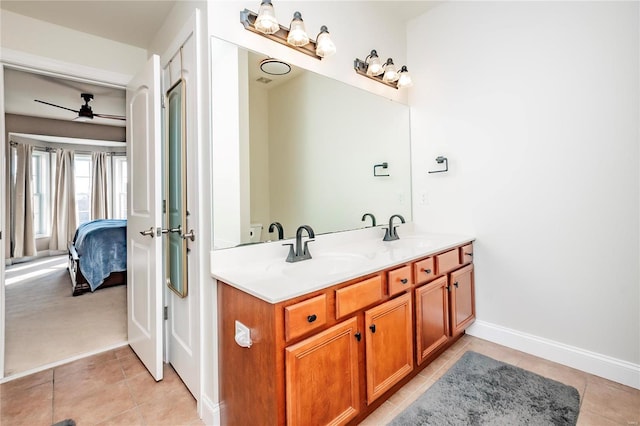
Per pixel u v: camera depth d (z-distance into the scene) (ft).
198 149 5.26
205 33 5.12
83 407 5.53
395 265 5.40
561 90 6.50
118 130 19.44
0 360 6.40
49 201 20.38
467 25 7.86
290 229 6.33
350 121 7.53
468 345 7.50
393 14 8.68
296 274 5.07
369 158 8.03
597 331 6.21
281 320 3.79
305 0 6.53
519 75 7.06
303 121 6.55
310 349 4.01
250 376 4.17
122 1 6.21
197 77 5.27
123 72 7.84
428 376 6.19
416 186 9.02
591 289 6.25
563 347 6.60
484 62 7.59
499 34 7.33
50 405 5.59
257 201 5.77
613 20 5.89
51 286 13.35
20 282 14.03
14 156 17.80
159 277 6.03
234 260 5.30
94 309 10.49
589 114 6.18
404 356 5.56
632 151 5.75
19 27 6.57
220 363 4.93
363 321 4.86
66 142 20.20
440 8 8.36
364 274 4.79
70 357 7.29
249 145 5.66
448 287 6.93
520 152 7.08
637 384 5.74
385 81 8.28
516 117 7.12
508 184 7.29
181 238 6.04
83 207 22.08
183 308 6.09
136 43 7.86
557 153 6.59
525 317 7.14
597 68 6.07
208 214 5.10
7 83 11.28
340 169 7.29
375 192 8.19
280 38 6.00
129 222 7.55
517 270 7.23
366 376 4.87
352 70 7.59
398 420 4.99
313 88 6.73
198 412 5.33
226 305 4.72
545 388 5.76
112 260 12.83
